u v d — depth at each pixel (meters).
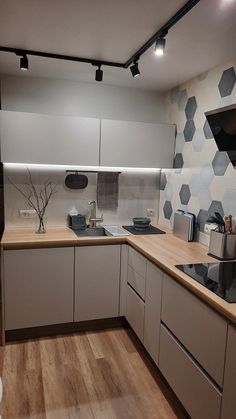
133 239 2.62
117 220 3.20
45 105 2.84
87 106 2.96
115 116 3.07
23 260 2.43
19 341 2.54
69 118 2.66
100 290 2.67
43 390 1.99
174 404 1.92
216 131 2.01
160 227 3.18
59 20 1.71
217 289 1.54
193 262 2.00
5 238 2.50
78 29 1.82
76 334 2.68
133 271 2.56
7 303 2.44
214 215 2.27
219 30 1.77
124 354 2.41
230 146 1.97
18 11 1.61
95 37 1.92
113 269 2.68
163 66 2.39
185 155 2.79
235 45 1.97
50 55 2.20
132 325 2.59
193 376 1.64
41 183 2.90
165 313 1.97
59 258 2.52
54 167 2.92
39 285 2.50
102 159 2.79
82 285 2.62
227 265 1.94
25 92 2.78
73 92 2.91
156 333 2.11
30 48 2.11
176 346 1.83
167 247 2.38
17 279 2.44
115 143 2.81
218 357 1.42
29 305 2.50
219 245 2.08
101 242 2.60
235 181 2.11
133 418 1.80
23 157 2.58
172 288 1.87
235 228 2.12
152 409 1.87
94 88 2.97
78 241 2.53
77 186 3.01
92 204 3.07
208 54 2.12
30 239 2.48
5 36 1.92
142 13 1.61
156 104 3.20
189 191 2.72
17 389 1.99
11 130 2.53
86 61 2.30
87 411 1.84
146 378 2.14
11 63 2.41
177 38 1.88
